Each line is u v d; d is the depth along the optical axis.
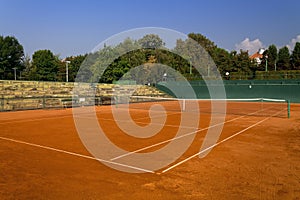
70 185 4.51
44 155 6.49
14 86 20.55
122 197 4.02
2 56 53.47
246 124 12.09
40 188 4.37
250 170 5.32
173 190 4.30
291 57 58.25
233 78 36.88
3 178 4.84
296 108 21.89
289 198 3.98
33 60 60.78
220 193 4.18
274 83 30.47
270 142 8.04
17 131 10.02
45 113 16.92
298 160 6.03
